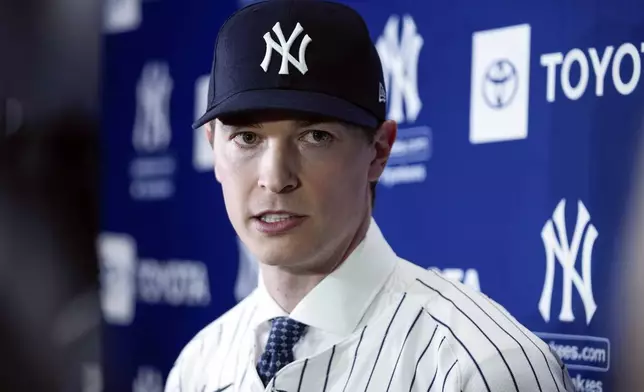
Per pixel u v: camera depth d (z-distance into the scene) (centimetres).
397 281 240
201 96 414
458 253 315
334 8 236
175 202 427
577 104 285
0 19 483
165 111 432
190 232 419
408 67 332
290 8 231
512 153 301
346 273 236
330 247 230
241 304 280
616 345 274
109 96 458
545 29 293
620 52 274
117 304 455
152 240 438
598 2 280
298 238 225
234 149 228
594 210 280
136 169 446
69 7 470
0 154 483
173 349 428
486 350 212
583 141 283
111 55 457
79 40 468
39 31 477
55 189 473
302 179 222
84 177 467
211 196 410
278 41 226
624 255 273
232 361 262
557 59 289
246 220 229
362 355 228
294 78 223
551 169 290
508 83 302
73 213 470
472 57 312
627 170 272
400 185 333
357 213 232
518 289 298
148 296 440
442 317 224
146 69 441
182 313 423
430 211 323
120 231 453
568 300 286
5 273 481
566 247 286
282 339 238
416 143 328
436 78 323
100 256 462
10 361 479
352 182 228
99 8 461
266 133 223
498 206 304
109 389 457
